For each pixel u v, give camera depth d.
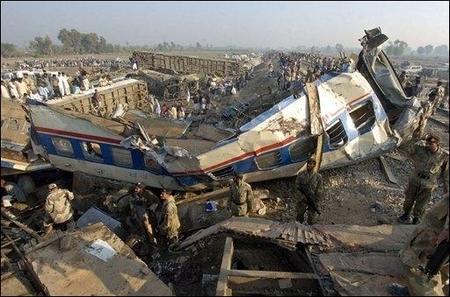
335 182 8.68
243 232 5.25
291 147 7.73
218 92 24.77
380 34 9.48
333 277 4.40
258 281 4.44
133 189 6.97
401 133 8.93
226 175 7.77
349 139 8.12
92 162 8.69
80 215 8.64
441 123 12.48
